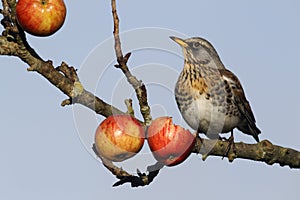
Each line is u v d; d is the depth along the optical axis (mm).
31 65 8711
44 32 8539
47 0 8477
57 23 8555
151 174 9102
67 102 8766
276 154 11367
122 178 9000
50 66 8758
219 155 11289
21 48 8609
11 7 8602
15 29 8508
